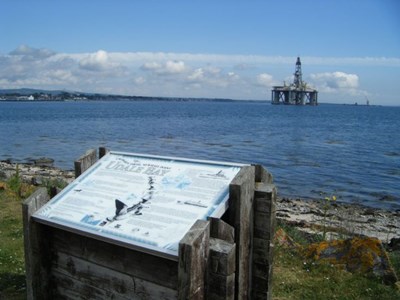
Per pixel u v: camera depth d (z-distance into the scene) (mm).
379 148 42469
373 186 23062
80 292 4680
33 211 4785
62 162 30328
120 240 3928
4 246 7793
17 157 33188
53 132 55844
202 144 42312
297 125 78812
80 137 48938
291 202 17859
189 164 4684
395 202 19391
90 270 4543
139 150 36781
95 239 4426
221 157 33344
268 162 31156
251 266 4426
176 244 3695
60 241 4805
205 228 3625
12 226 9039
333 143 46875
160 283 3971
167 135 52250
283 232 8133
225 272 3600
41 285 4879
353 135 58625
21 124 71375
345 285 6121
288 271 6625
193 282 3525
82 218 4426
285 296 5812
